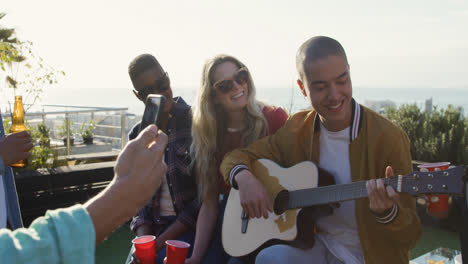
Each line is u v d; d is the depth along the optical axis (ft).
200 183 7.44
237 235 6.64
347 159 5.85
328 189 5.57
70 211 1.96
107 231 2.09
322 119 5.86
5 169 6.05
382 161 5.43
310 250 5.92
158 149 2.31
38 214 13.76
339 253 5.66
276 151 6.78
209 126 7.45
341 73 5.22
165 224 7.74
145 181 2.22
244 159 6.75
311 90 5.41
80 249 1.87
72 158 20.30
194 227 7.50
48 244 1.79
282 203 6.18
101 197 2.11
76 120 29.14
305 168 6.05
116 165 2.25
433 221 12.79
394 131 5.40
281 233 6.16
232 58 7.34
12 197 6.16
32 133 19.08
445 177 4.22
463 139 15.69
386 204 4.77
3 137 5.97
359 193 5.20
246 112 7.49
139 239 6.15
